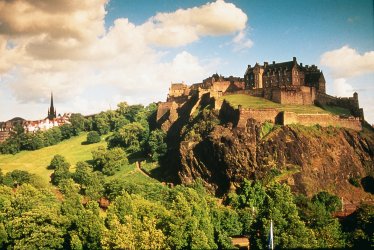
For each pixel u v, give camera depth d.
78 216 132.12
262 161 198.12
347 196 198.00
